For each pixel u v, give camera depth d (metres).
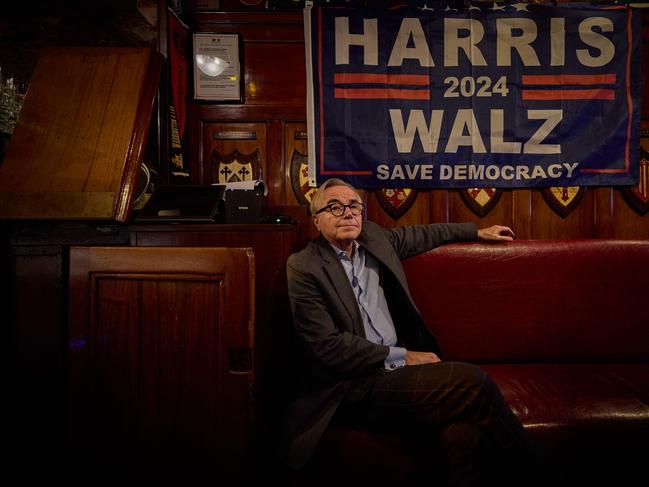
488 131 2.32
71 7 2.24
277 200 2.42
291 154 2.42
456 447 1.24
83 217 1.64
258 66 2.42
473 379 1.25
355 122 2.31
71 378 1.50
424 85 2.31
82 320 1.49
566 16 2.29
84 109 1.86
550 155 2.32
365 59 2.30
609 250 1.93
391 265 1.70
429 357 1.50
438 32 2.30
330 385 1.43
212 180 2.43
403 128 2.32
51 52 1.98
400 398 1.33
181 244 1.69
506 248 1.94
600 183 2.33
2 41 2.16
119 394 1.48
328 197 1.65
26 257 1.69
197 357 1.44
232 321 1.40
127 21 2.25
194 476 1.44
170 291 1.45
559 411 1.45
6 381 1.77
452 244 1.97
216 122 2.43
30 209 1.65
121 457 1.48
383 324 1.62
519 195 2.37
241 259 1.40
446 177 2.34
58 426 1.69
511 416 1.26
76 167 1.74
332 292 1.52
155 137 2.23
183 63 2.36
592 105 2.30
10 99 2.06
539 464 1.23
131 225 1.68
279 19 2.39
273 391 1.71
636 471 1.43
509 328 1.91
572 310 1.91
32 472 1.68
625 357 1.90
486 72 2.30
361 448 1.37
